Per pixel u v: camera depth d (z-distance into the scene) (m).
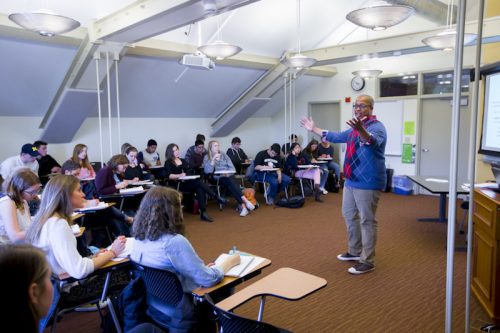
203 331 1.82
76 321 2.82
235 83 7.50
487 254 2.71
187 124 8.13
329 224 5.38
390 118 8.11
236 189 6.20
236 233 5.02
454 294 3.11
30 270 0.77
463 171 6.94
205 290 1.87
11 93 5.33
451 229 1.47
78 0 4.26
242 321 1.46
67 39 4.62
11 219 2.52
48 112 5.84
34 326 0.77
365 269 3.58
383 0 4.30
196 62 5.15
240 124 8.77
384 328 2.63
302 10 6.20
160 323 1.93
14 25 4.18
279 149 7.25
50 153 6.21
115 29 4.18
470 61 6.81
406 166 7.95
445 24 6.19
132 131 7.21
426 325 2.66
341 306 2.96
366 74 7.41
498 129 2.91
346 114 8.78
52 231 2.06
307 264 3.86
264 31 6.30
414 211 6.14
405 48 5.80
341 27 7.21
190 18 3.66
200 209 5.77
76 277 2.03
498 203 2.51
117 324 2.16
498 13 4.66
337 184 7.95
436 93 7.51
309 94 9.37
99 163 6.46
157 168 6.70
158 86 6.59
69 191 2.17
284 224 5.43
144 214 1.99
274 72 7.40
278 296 1.81
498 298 2.56
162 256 1.93
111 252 2.23
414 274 3.57
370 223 3.53
